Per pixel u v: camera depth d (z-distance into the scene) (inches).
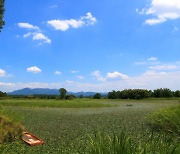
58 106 1311.5
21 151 406.0
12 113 604.7
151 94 2375.7
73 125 649.6
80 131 563.2
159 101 1888.5
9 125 511.8
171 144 229.8
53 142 473.4
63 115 870.4
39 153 398.6
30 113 916.0
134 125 597.9
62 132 561.9
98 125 630.5
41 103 1400.1
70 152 393.4
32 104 1355.8
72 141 471.2
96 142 232.8
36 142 465.4
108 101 1904.5
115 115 816.3
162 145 224.4
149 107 1245.7
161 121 516.1
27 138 498.3
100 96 2514.8
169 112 547.2
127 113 874.8
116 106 1371.8
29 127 622.8
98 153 216.1
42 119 759.1
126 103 1649.9
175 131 448.8
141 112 897.5
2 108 631.8
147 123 605.3
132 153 210.2
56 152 402.3
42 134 544.7
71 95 2212.1
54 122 706.2
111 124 634.2
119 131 538.0
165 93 2356.1
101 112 973.2
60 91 2145.7
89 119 747.4
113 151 211.6
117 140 218.2
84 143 444.5
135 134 481.1
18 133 502.9
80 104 1391.5
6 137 471.5
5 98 2075.5
